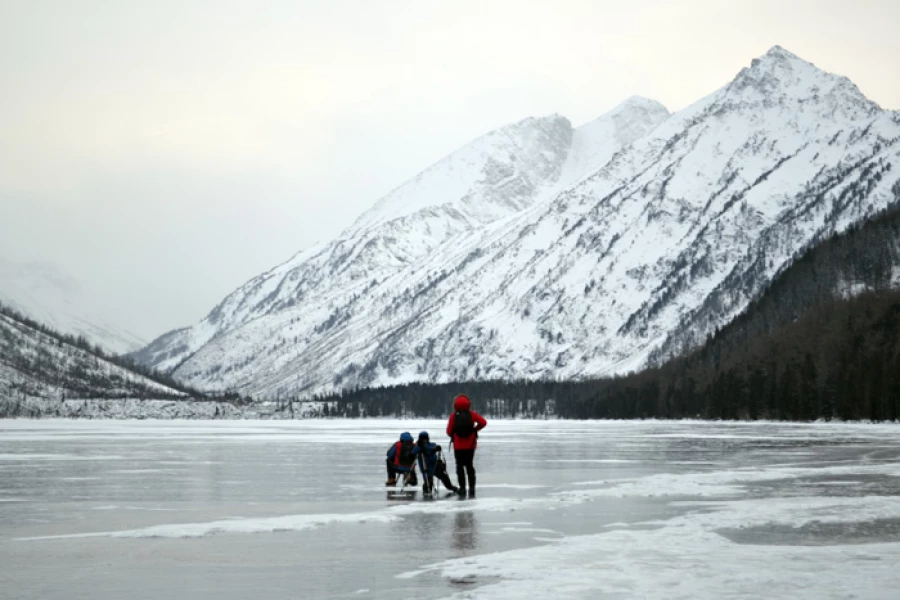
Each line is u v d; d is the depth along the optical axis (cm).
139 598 1769
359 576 1966
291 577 1959
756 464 5381
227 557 2195
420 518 2866
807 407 19550
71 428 16525
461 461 3584
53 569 2053
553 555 2177
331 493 3712
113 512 3078
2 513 3055
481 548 2311
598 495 3488
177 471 5006
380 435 12175
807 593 1769
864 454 6494
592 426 19850
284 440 10075
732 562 2078
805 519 2755
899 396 17375
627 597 1744
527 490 3778
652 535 2470
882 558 2122
